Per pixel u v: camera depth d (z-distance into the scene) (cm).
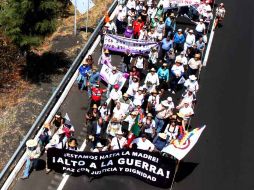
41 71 2317
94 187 1731
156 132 1916
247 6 3011
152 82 2058
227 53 2523
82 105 2109
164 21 2616
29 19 2120
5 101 2117
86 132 1969
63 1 2859
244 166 1875
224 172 1839
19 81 2255
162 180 1731
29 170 1742
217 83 2297
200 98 2192
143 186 1750
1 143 1884
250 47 2600
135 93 1997
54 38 2570
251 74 2388
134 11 2522
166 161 1686
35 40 2148
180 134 1753
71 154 1706
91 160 1716
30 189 1706
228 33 2700
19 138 1917
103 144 1897
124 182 1755
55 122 1797
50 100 1966
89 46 2478
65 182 1738
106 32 2423
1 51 2408
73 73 2281
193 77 2009
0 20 2108
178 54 2434
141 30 2427
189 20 2753
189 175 1809
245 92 2264
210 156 1902
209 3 2744
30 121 2006
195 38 2480
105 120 1897
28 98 2130
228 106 2167
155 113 1973
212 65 2416
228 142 1977
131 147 1734
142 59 2220
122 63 2352
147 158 1702
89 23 2727
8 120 2000
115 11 2791
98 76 2112
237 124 2073
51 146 1736
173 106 1942
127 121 1855
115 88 1980
